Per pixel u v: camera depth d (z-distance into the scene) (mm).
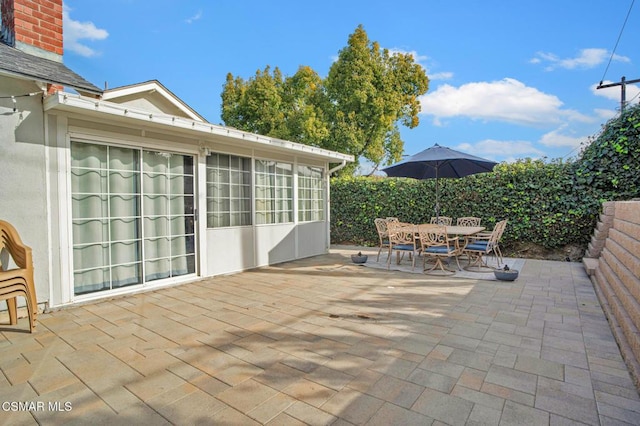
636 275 3312
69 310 4074
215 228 6000
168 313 3967
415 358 2779
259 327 3506
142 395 2252
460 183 8570
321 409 2082
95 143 4465
